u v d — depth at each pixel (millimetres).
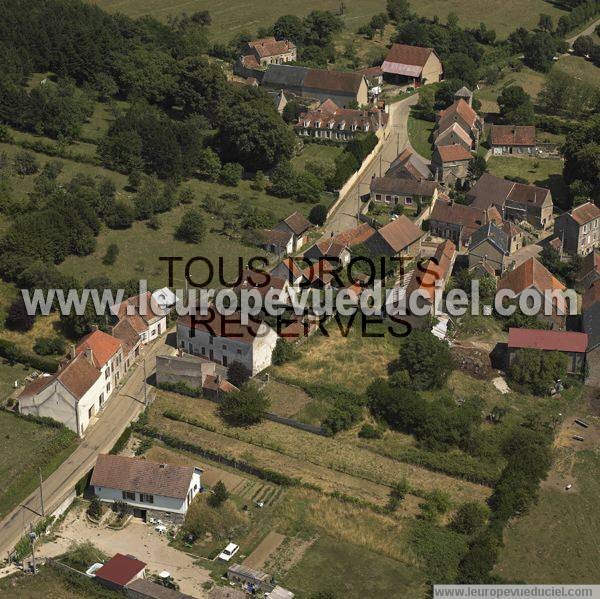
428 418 148250
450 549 127562
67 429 145750
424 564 125500
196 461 143875
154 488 132125
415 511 134500
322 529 131250
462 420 147625
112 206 199250
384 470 142500
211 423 150875
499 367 168250
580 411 158875
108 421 150000
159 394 157000
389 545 128500
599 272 190875
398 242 193750
